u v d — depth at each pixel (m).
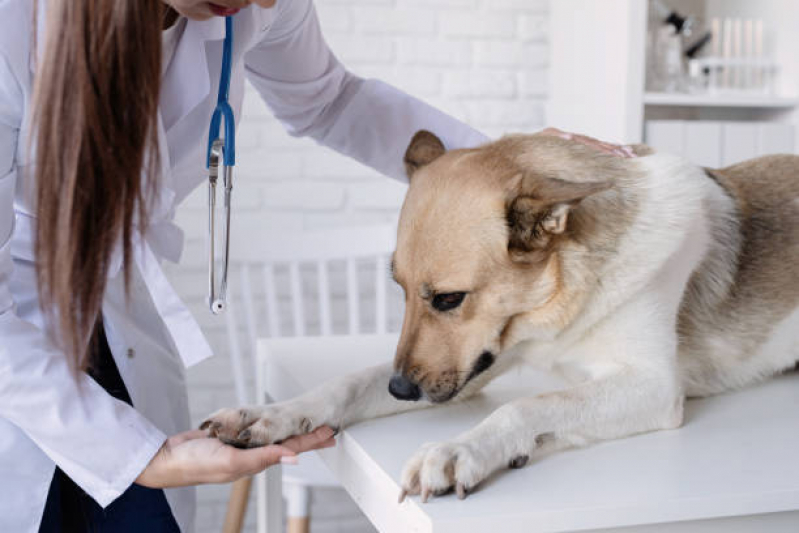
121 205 0.86
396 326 2.74
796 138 2.48
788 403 1.18
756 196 1.37
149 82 0.84
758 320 1.26
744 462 0.92
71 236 0.85
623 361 1.10
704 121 2.71
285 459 0.94
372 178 2.73
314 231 2.46
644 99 2.36
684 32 2.59
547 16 2.82
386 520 0.90
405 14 2.72
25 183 0.92
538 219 1.04
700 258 1.21
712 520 0.83
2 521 1.04
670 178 1.19
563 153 1.17
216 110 1.11
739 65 2.61
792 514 0.85
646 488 0.84
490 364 1.13
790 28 2.57
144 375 1.21
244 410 1.00
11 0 0.91
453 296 1.07
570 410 0.98
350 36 2.70
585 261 1.08
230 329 2.37
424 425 1.07
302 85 1.46
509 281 1.07
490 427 0.91
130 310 1.22
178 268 2.62
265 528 1.61
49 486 1.07
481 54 2.79
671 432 1.04
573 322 1.11
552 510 0.78
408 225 1.10
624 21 2.30
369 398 1.10
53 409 0.93
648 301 1.11
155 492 1.21
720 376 1.25
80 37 0.81
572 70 2.66
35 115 0.84
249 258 2.43
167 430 1.26
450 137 1.58
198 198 2.61
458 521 0.76
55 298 0.88
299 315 2.48
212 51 1.14
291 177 2.69
